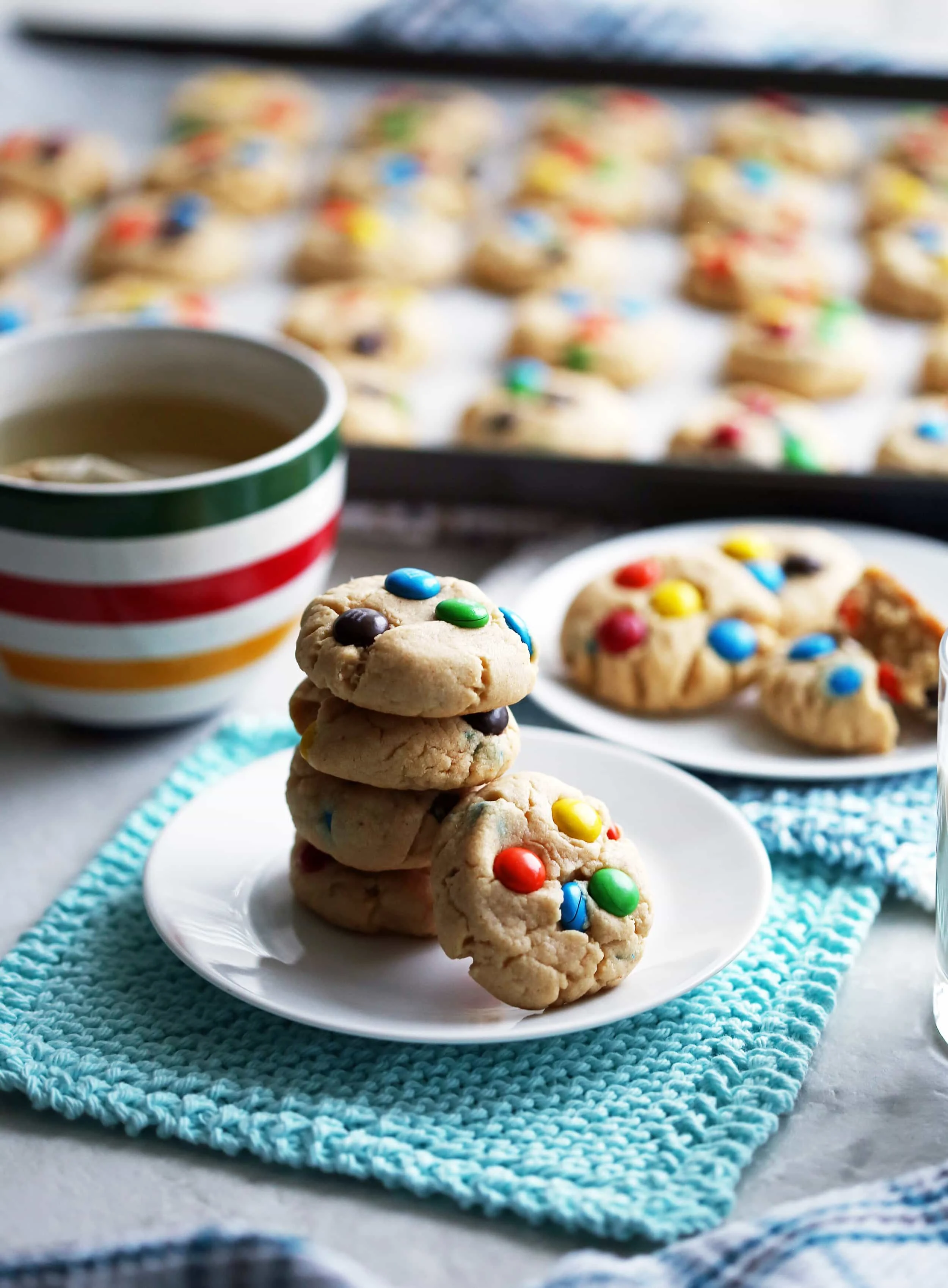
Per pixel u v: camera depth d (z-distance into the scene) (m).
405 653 0.56
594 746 0.66
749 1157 0.54
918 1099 0.56
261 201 1.18
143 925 0.61
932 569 0.76
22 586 0.65
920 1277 0.49
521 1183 0.53
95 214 1.18
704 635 0.71
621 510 0.82
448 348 1.00
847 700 0.68
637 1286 0.49
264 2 1.35
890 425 0.90
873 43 1.25
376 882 0.59
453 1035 0.54
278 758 0.66
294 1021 0.57
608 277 1.08
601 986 0.56
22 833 0.66
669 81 1.23
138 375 0.73
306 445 0.67
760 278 1.04
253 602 0.67
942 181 1.16
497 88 1.29
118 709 0.68
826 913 0.61
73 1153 0.55
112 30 1.26
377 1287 0.49
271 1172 0.54
